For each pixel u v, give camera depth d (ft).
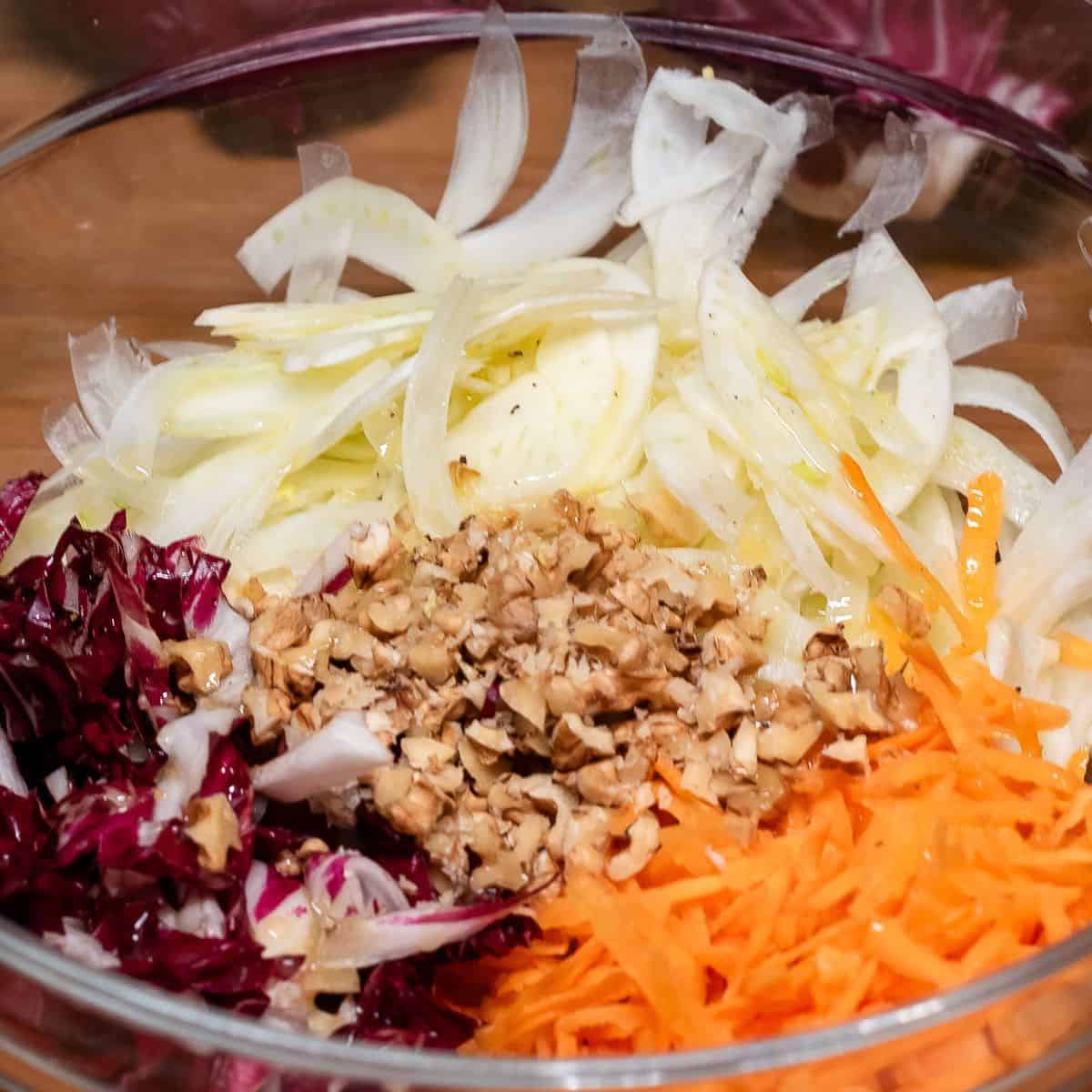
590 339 2.12
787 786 1.94
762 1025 1.89
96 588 1.98
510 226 2.22
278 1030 1.78
